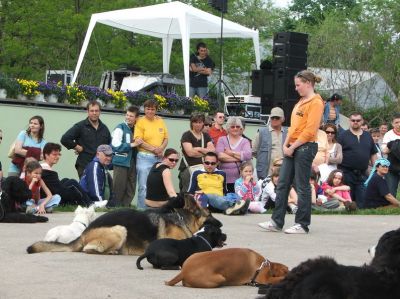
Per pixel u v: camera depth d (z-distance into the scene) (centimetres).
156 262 735
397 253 475
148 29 2319
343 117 3011
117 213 834
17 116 1634
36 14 2927
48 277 693
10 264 757
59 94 1712
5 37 2928
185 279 658
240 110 2006
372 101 3972
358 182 1496
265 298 460
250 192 1352
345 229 1105
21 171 1324
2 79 1620
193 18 2089
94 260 784
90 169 1309
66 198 1270
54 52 3095
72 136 1401
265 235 1006
